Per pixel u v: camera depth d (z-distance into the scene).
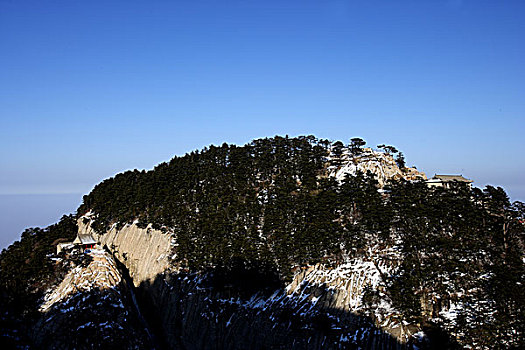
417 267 61.09
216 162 114.31
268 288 69.44
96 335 61.72
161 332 75.06
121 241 103.25
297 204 83.94
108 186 129.75
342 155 108.62
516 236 66.62
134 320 70.19
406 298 57.16
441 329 52.78
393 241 69.81
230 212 87.94
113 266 81.44
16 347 61.41
